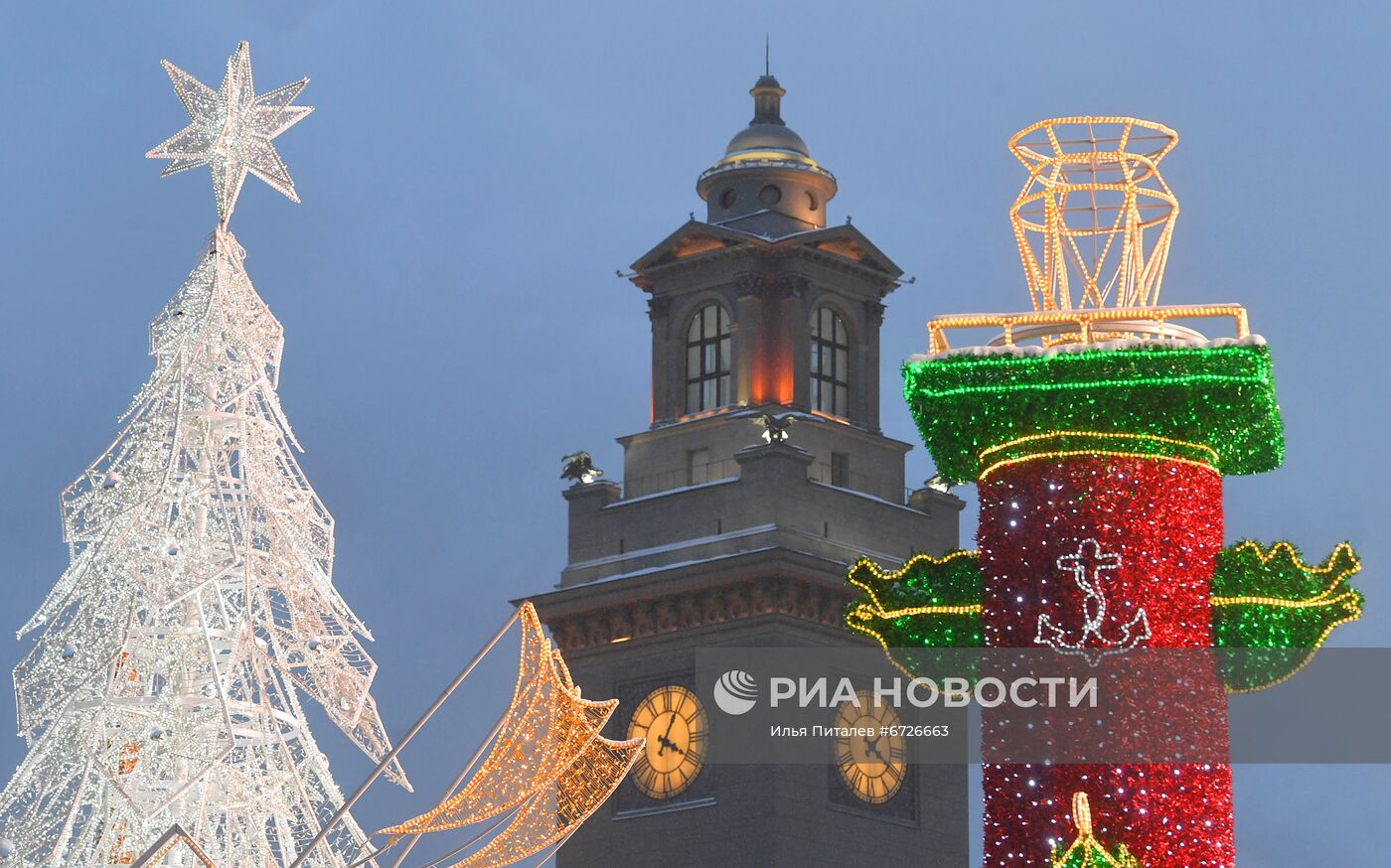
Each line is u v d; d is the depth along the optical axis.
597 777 59.47
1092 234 44.09
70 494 65.00
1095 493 41.75
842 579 101.69
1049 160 44.31
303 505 64.44
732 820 99.00
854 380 109.62
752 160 110.19
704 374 108.12
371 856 53.97
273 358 65.06
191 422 62.66
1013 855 41.25
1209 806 41.12
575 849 102.88
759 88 113.25
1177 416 41.75
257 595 63.47
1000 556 42.25
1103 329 43.03
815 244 107.62
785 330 106.81
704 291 108.25
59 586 62.00
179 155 65.56
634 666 103.06
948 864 102.88
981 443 42.59
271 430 64.06
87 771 58.81
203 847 59.12
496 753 53.22
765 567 99.69
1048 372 41.84
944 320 43.50
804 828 98.62
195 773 59.56
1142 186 44.94
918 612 42.78
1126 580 41.50
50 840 59.84
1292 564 41.91
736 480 103.50
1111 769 41.03
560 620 105.19
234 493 62.56
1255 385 41.31
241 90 65.94
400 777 64.38
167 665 61.19
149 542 61.00
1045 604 41.72
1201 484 42.12
